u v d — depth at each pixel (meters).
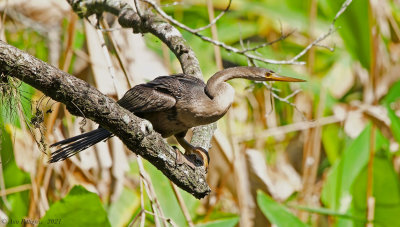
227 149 10.58
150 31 9.95
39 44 11.80
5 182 10.68
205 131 9.47
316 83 13.55
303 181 12.80
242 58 14.02
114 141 10.90
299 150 13.98
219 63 10.51
